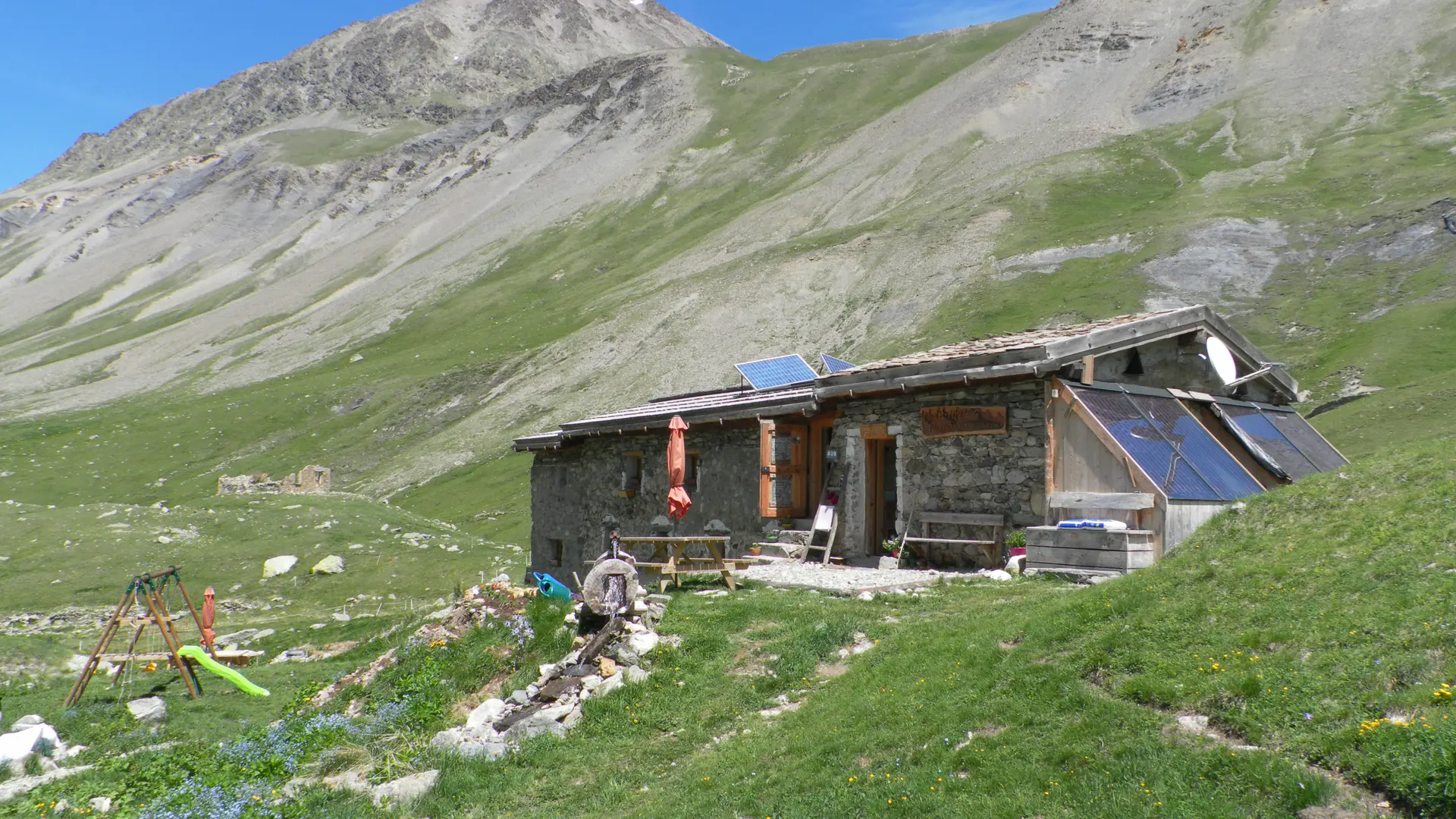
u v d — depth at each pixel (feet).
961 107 653.71
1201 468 58.85
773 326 374.43
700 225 626.64
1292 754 25.36
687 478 83.51
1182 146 474.90
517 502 263.08
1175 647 32.68
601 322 439.63
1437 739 22.97
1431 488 37.47
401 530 182.91
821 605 49.19
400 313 595.88
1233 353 72.23
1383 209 289.33
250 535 174.60
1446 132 371.15
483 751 39.06
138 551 165.17
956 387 65.31
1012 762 28.78
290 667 81.10
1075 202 412.16
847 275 397.80
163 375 549.95
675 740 37.78
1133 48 653.71
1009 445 61.98
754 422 77.61
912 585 53.52
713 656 44.04
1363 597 31.09
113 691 70.64
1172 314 66.49
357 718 46.16
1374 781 23.32
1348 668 27.58
